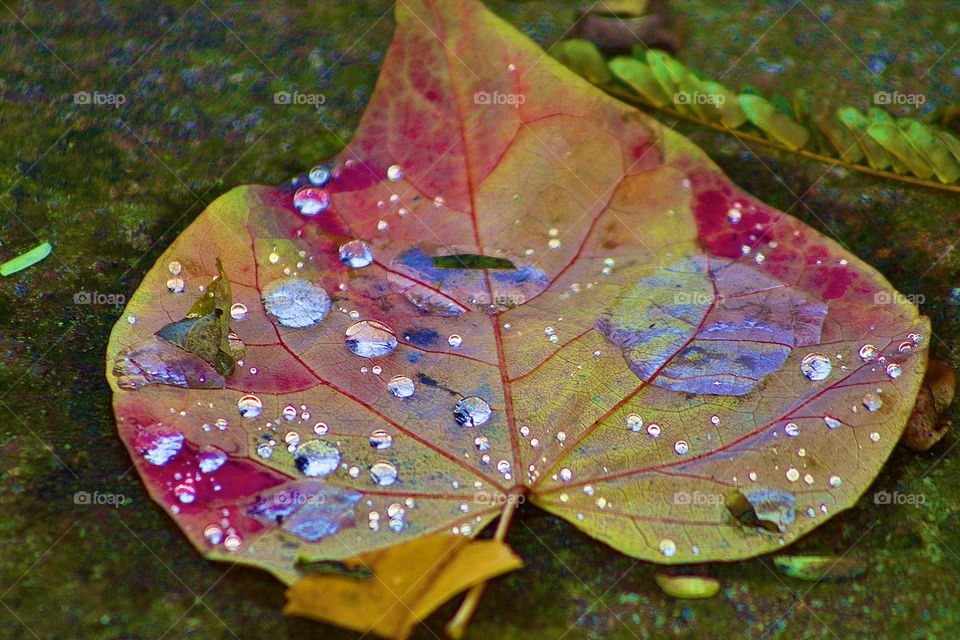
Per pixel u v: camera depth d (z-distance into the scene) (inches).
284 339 19.7
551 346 19.7
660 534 19.3
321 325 19.7
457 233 20.1
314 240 20.1
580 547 19.4
